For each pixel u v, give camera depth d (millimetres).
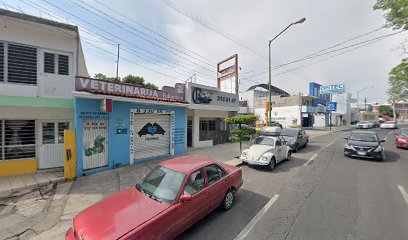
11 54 8711
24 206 5750
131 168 9422
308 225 4664
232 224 4734
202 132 15398
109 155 9242
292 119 35250
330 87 42438
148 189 4539
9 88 8609
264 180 7902
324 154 12938
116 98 8711
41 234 4477
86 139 8531
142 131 10703
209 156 11891
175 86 12750
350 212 5270
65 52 9844
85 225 3484
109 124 9195
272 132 11141
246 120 10625
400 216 5055
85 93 7898
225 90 19609
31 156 8594
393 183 7453
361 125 36750
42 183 7281
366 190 6793
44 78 9344
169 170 4801
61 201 6059
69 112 9211
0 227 4738
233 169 6160
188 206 4207
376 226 4609
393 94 20766
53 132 9016
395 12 8391
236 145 15875
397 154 12789
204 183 4816
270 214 5199
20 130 8367
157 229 3564
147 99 9992
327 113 39312
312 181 7742
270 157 9078
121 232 3223
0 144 8039
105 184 7402
